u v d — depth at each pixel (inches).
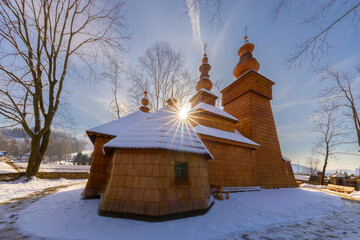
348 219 261.4
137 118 443.8
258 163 562.6
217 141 443.5
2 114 447.8
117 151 245.3
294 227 214.2
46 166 616.7
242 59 755.4
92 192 312.3
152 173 216.2
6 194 330.0
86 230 166.1
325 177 1075.3
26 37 504.1
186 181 239.3
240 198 357.1
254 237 176.9
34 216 202.7
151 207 195.6
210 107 564.4
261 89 684.7
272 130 665.0
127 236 157.5
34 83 522.0
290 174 697.0
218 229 190.4
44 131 508.1
